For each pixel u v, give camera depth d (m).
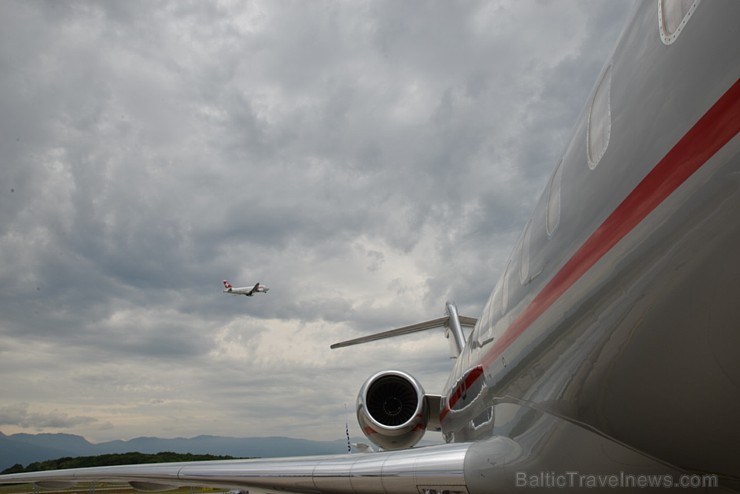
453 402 9.99
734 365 3.02
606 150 3.96
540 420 5.10
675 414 3.47
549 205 5.21
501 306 6.89
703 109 2.89
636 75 3.62
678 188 3.06
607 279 3.82
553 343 4.78
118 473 10.35
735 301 2.85
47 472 11.40
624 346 3.66
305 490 8.09
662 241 3.20
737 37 2.69
